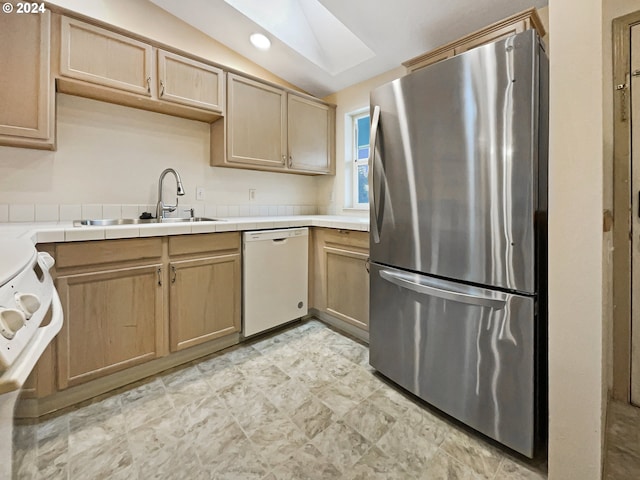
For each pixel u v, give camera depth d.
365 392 1.59
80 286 1.44
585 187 0.86
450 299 1.30
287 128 2.66
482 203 1.22
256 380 1.70
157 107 2.08
